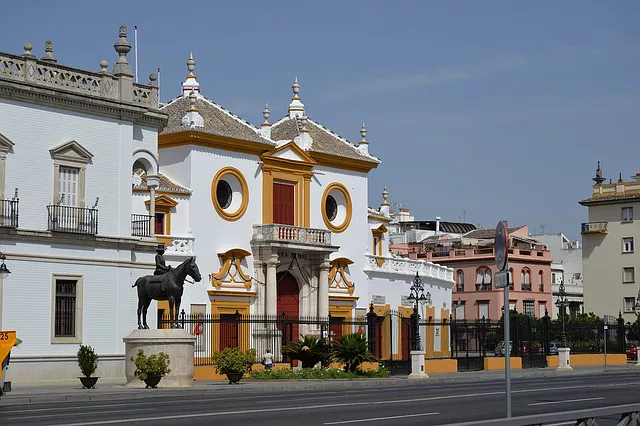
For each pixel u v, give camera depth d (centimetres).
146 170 4634
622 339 6869
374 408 2545
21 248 3988
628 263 9662
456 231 12938
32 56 4081
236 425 2056
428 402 2780
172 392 3469
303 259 5819
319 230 5838
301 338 5712
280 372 4381
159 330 3656
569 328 6438
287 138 6009
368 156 6375
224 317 5394
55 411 2541
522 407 2617
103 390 3472
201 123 5438
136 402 2939
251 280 5566
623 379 4378
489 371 5447
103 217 4325
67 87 4206
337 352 4616
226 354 4022
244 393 3503
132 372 3647
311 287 5847
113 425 2041
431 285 6981
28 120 4069
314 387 3988
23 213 4028
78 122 4256
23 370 3947
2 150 3969
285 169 5831
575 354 6388
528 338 6050
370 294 6291
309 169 5975
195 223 5322
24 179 4044
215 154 5466
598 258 9862
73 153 4222
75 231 4162
